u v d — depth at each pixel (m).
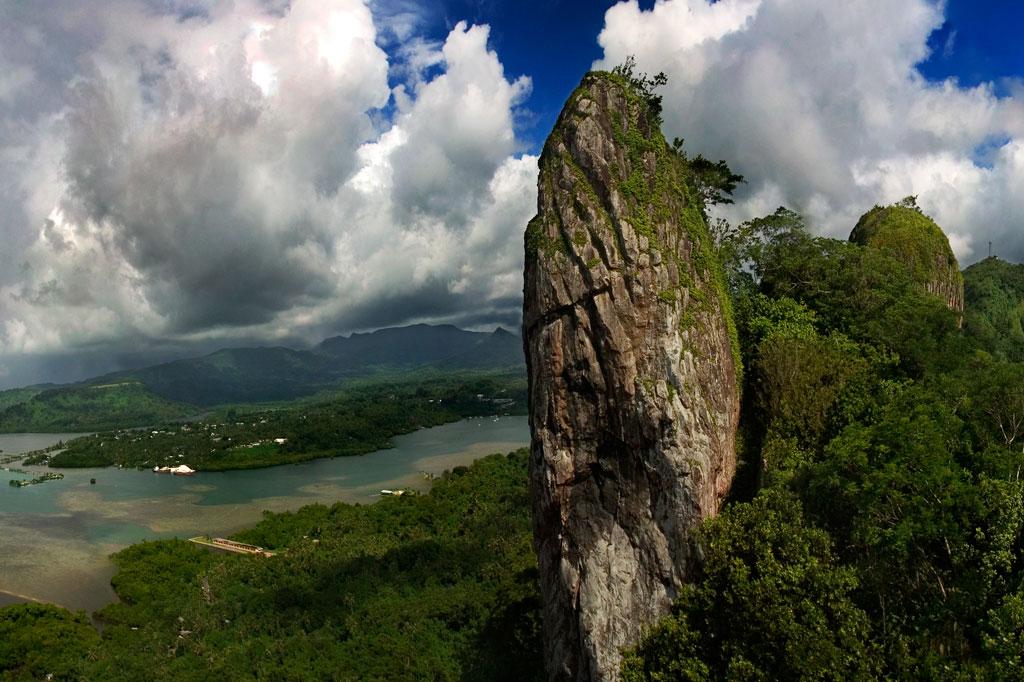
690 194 47.31
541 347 40.59
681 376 37.59
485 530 127.06
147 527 143.88
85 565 117.75
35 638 82.75
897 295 51.53
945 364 43.16
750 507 34.69
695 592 34.28
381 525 134.75
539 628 66.00
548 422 40.38
